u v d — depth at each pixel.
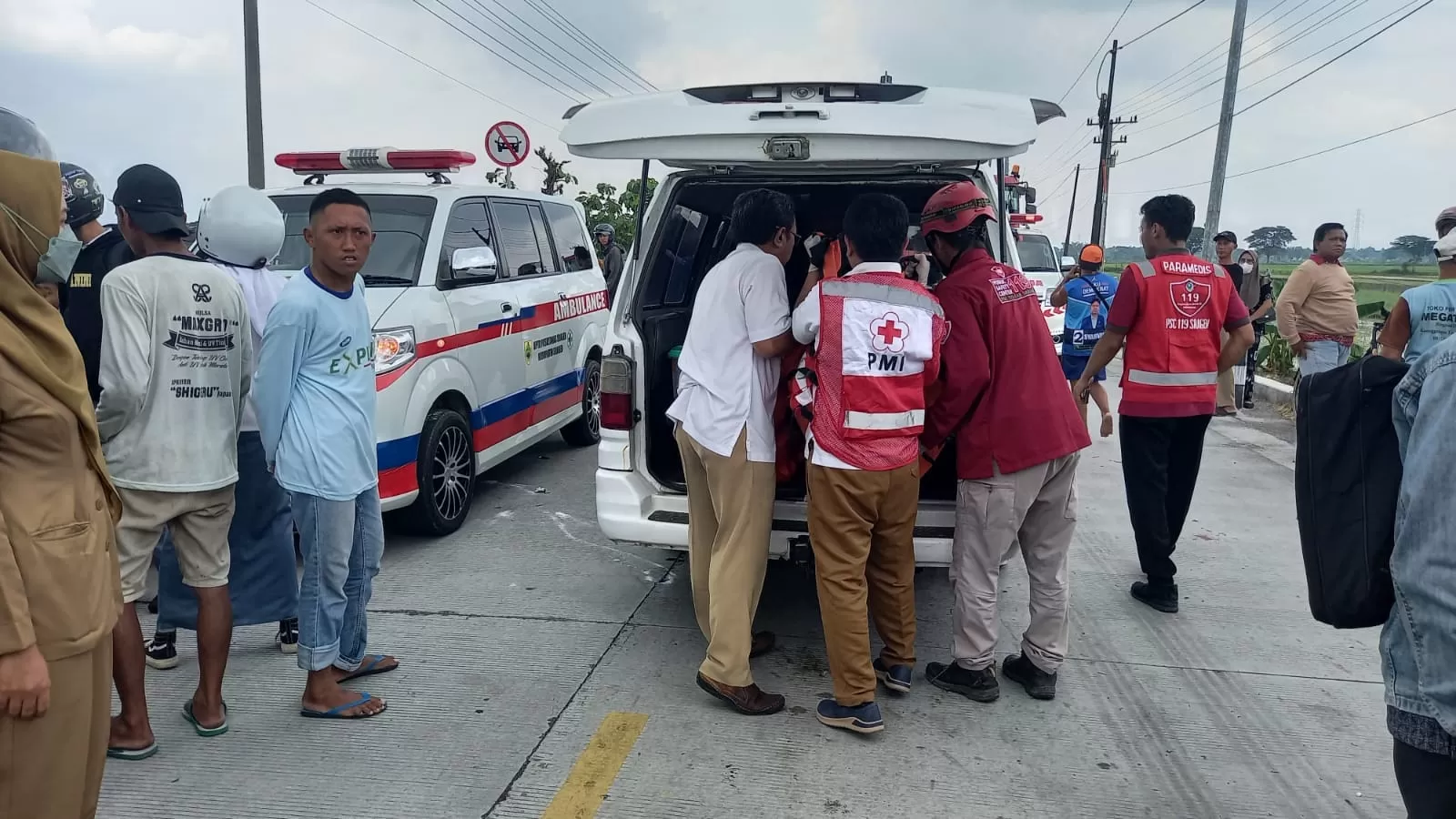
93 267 3.47
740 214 3.32
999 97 3.23
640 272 3.96
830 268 3.42
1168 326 4.13
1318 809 2.84
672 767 3.00
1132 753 3.13
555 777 2.95
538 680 3.60
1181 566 4.99
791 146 3.22
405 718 3.31
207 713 3.18
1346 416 1.86
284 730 3.23
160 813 2.75
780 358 3.35
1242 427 9.02
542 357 6.40
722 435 3.20
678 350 4.44
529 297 6.21
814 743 3.16
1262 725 3.33
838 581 3.14
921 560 3.59
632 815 2.75
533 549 5.11
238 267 3.62
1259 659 3.87
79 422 1.95
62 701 1.91
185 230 3.03
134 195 2.91
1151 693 3.57
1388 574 1.81
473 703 3.42
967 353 3.21
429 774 2.96
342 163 6.00
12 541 1.82
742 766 3.01
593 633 4.03
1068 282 6.72
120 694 3.00
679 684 3.58
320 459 3.08
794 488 3.87
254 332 3.60
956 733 3.25
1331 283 7.49
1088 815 2.79
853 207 3.12
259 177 12.54
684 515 3.88
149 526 2.97
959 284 3.29
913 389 3.12
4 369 1.78
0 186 1.81
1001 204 3.71
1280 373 11.52
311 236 3.07
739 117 3.20
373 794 2.86
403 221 5.35
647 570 4.80
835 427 3.06
